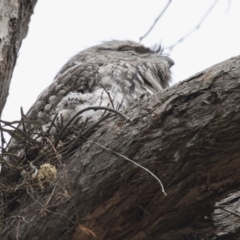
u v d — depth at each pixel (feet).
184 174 19.67
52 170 21.91
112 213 20.51
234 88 19.03
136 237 21.17
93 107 21.48
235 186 20.22
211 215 23.15
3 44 24.82
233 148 19.03
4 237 22.11
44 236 21.09
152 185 19.89
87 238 20.86
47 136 23.81
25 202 22.48
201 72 20.07
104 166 20.42
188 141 19.35
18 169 23.07
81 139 22.79
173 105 19.85
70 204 20.79
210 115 19.13
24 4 26.35
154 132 19.94
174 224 21.25
